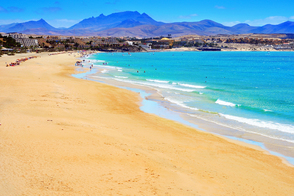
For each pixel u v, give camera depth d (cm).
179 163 1579
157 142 1967
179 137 2169
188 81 5862
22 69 6706
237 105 3378
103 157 1520
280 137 2241
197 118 2800
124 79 5925
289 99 3819
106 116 2664
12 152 1485
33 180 1197
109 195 1109
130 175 1323
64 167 1352
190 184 1287
